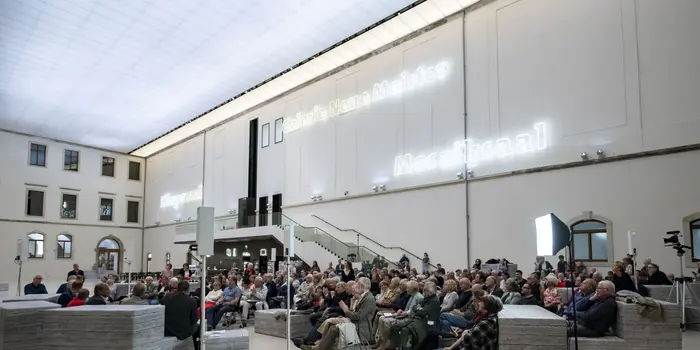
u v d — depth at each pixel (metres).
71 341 5.77
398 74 20.97
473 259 17.52
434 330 7.27
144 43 22.70
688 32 13.09
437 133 19.14
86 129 35.25
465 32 18.53
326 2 19.08
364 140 22.23
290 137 26.98
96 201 38.66
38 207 35.25
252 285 13.55
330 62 24.17
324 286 10.30
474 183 17.78
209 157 34.34
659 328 5.71
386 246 20.73
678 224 12.96
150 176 41.84
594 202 14.61
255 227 25.42
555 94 15.70
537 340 5.53
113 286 15.82
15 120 32.88
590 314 6.09
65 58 24.20
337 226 23.27
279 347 9.04
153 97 29.73
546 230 6.14
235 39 22.25
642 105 13.80
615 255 14.06
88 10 19.73
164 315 6.52
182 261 35.81
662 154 13.36
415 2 18.84
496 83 17.36
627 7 14.27
